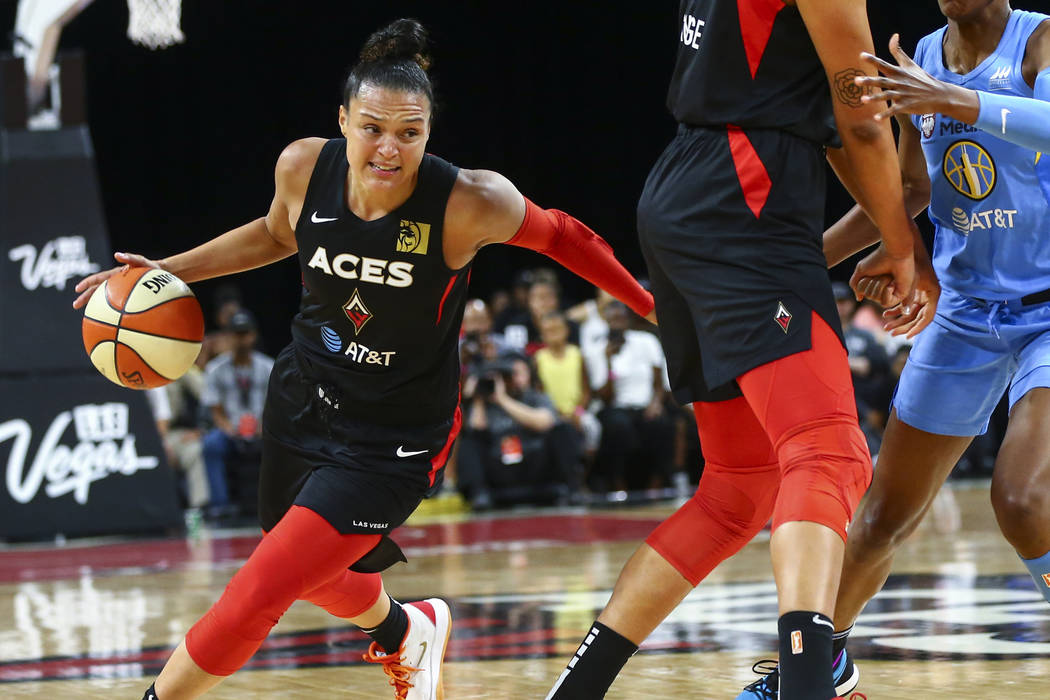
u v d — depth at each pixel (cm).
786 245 531
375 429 616
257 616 584
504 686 740
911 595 1072
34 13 2081
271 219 648
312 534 593
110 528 2053
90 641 986
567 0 3738
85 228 2067
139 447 2083
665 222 550
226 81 3600
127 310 656
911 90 522
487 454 2294
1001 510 594
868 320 2503
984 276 652
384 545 638
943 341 658
